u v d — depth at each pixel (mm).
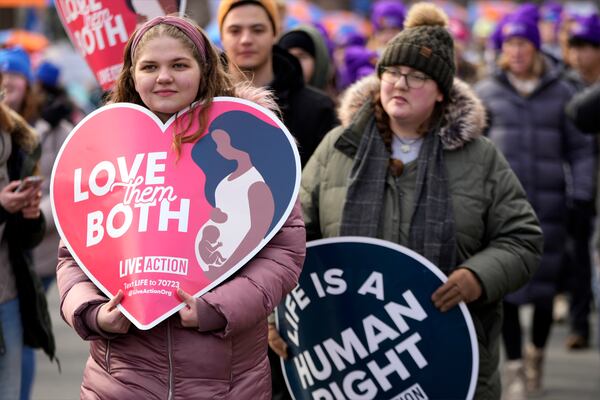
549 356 19578
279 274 8289
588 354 19719
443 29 10094
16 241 11586
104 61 11148
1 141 11281
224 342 8125
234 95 8766
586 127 14773
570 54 19875
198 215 8297
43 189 15883
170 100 8406
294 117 12352
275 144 8469
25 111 15734
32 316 11758
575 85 19875
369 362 9812
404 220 9969
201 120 8500
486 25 37188
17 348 11586
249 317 8078
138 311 8000
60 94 18969
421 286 9672
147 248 8211
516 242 9922
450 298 9586
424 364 9688
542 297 16891
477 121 9992
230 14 12430
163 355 8094
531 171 17094
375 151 10148
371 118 10281
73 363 18750
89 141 8688
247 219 8305
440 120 10055
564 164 17547
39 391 16812
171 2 11031
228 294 8023
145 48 8367
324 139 10555
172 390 8070
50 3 42062
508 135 17188
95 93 22844
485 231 10070
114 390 8141
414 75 9883
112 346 8227
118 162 8539
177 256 8180
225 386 8164
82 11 11180
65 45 43625
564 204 17188
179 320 8109
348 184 10102
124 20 11039
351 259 9828
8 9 43656
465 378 9609
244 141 8484
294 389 10172
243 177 8406
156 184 8398
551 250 17031
